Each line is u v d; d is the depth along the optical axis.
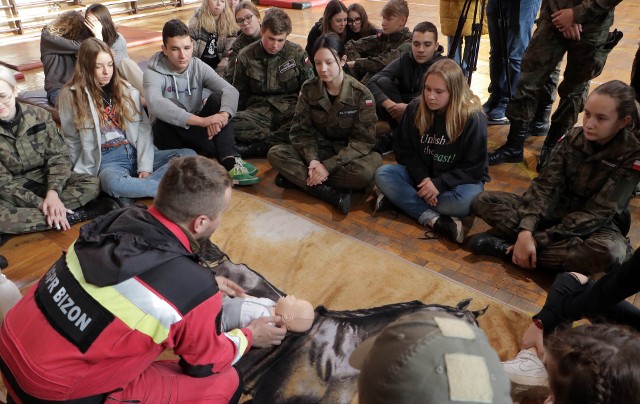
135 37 6.22
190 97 2.88
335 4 3.60
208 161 1.16
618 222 1.89
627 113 1.70
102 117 2.44
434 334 0.63
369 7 8.14
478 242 2.07
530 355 1.47
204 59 3.96
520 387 1.40
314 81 2.50
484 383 0.59
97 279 0.99
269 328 1.54
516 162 2.84
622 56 4.79
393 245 2.19
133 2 7.91
